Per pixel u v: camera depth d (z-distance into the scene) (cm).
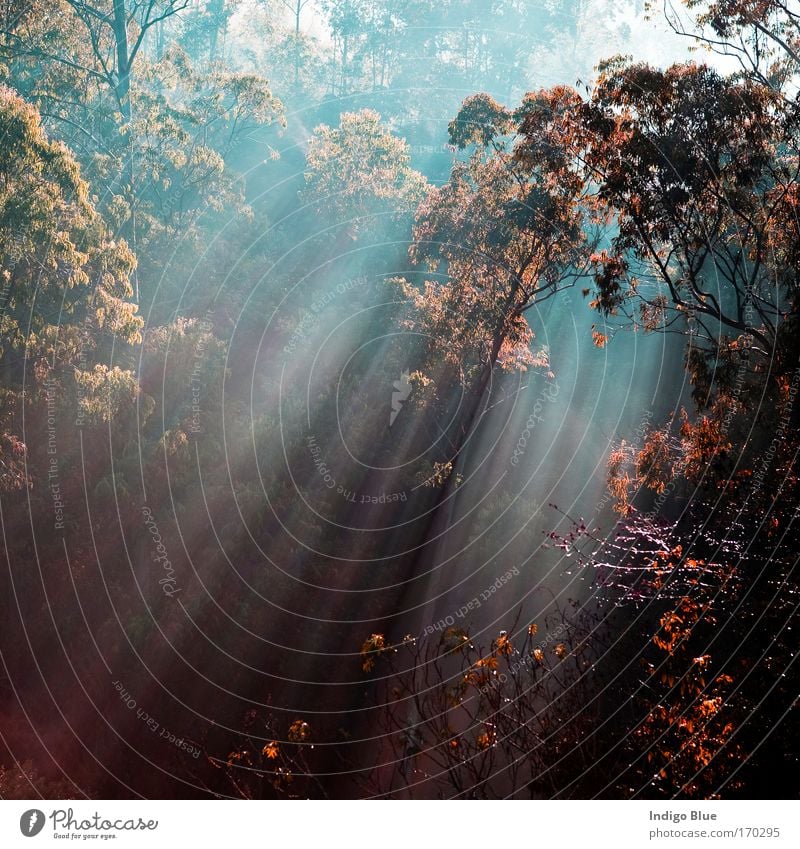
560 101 1656
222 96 3400
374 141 3175
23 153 1459
